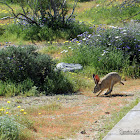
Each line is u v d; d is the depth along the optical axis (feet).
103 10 120.78
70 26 95.96
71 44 73.97
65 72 52.24
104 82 40.09
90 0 154.51
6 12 120.47
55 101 37.27
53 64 49.52
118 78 41.04
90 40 68.90
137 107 26.76
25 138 23.20
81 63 60.59
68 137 23.82
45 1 104.22
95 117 29.01
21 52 46.98
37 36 87.51
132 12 111.04
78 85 47.26
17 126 23.99
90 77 53.67
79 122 27.78
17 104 35.70
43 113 31.53
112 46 64.08
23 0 110.93
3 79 46.21
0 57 46.55
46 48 75.05
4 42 83.61
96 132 24.53
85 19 116.78
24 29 91.35
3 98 39.17
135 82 50.34
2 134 21.66
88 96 41.04
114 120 26.55
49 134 24.63
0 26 96.68
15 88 42.11
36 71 46.91
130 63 60.34
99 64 58.29
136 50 62.39
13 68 46.39
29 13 110.42
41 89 44.75
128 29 68.33
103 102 35.65
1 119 24.30
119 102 34.63
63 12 105.09
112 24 101.45
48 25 93.56
